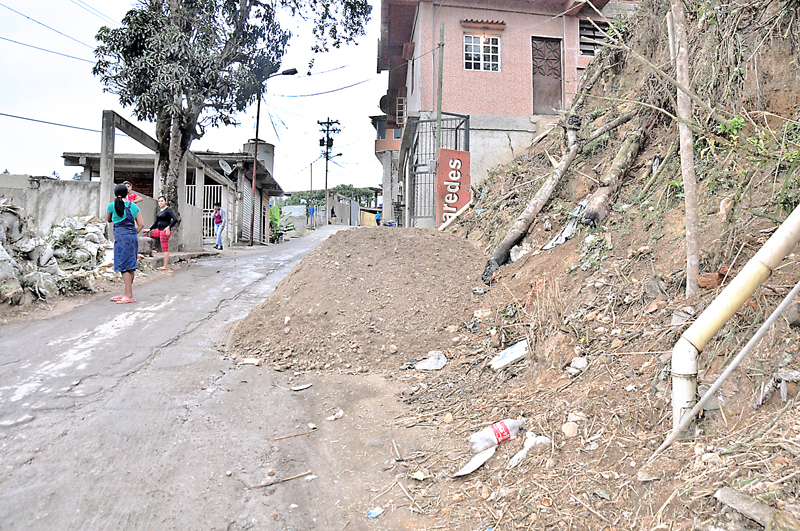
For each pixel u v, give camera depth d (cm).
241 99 1450
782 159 368
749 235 369
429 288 630
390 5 1481
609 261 487
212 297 825
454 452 337
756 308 299
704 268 383
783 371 259
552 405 346
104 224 1109
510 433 331
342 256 707
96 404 415
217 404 425
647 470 248
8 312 654
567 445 300
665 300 386
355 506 298
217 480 321
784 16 444
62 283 768
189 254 1287
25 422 378
